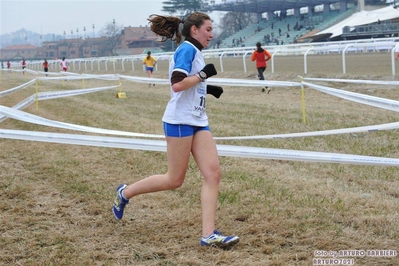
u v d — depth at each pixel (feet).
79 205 18.30
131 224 16.16
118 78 57.21
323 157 16.24
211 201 13.84
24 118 21.66
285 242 14.28
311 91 55.26
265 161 24.27
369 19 160.56
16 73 145.59
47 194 19.66
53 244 14.76
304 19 216.13
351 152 25.32
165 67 115.75
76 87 79.71
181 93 13.46
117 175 22.26
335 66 74.28
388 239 14.38
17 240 15.08
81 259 13.51
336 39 163.84
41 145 28.89
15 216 17.12
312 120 35.99
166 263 13.24
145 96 58.90
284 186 19.84
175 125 13.57
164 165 23.82
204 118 13.87
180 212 17.02
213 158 13.78
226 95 57.21
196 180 20.84
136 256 13.73
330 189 19.33
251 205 17.52
